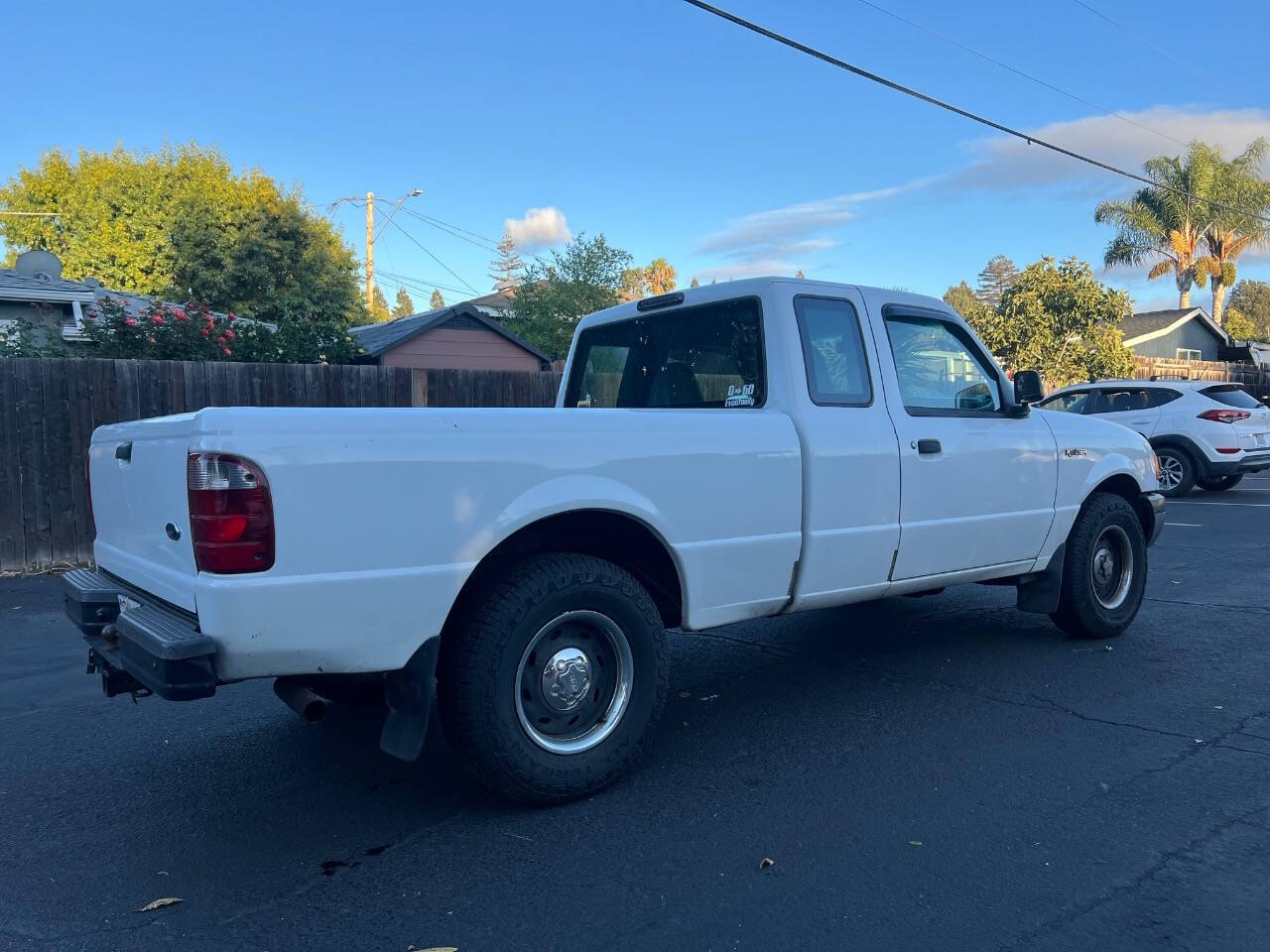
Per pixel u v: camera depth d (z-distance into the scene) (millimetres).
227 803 3955
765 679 5543
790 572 4500
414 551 3404
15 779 4246
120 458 3877
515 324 26609
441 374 11023
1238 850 3369
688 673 5699
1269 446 14367
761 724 4777
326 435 3256
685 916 2998
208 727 4922
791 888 3162
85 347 10922
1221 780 3979
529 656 3754
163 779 4227
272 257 26375
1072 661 5781
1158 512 6602
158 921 3041
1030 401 5469
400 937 2914
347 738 4734
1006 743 4449
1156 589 7898
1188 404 14273
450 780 4164
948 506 5141
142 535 3730
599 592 3850
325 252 27375
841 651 6137
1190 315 33438
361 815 3820
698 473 4137
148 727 4930
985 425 5395
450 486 3479
